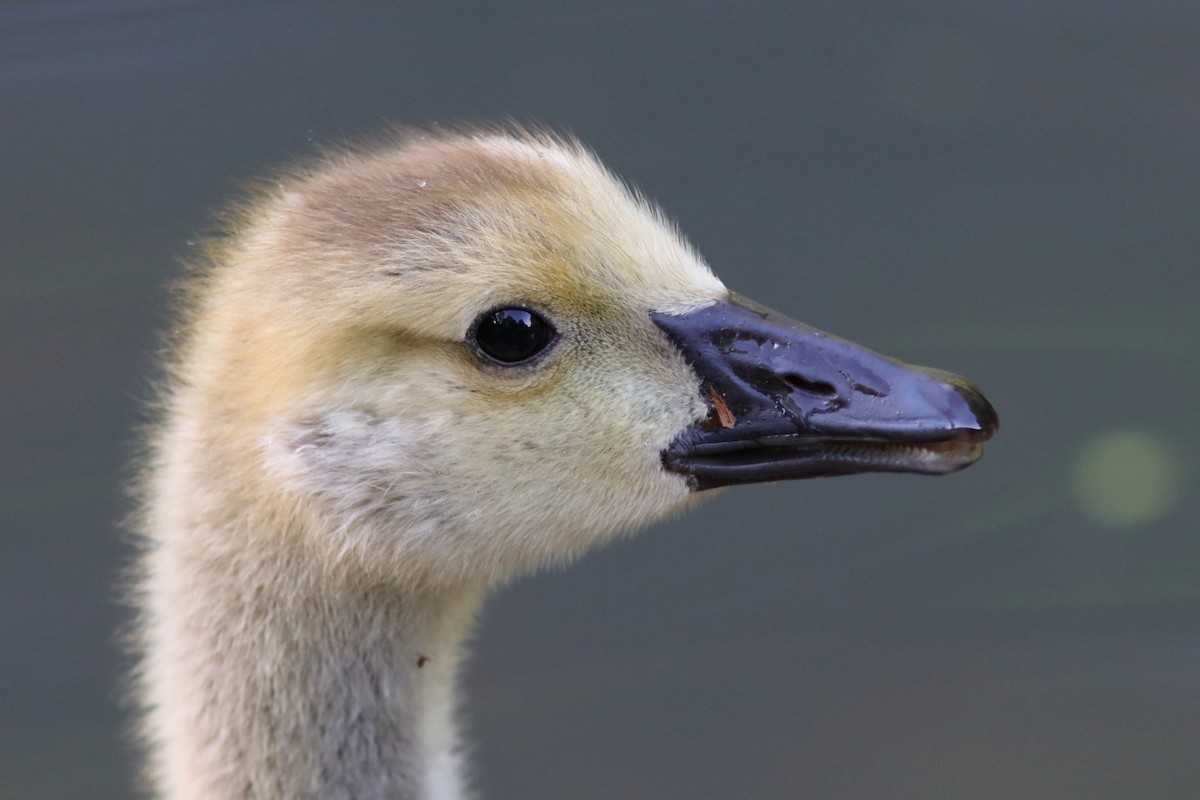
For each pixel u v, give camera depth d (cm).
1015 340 1614
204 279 1087
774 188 1709
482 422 959
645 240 1002
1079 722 1436
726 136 1748
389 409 952
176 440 1034
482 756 1420
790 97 1788
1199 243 1667
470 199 972
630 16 1875
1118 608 1509
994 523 1562
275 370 952
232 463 978
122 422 1599
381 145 1141
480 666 1489
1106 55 1819
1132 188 1709
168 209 1692
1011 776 1389
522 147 1056
